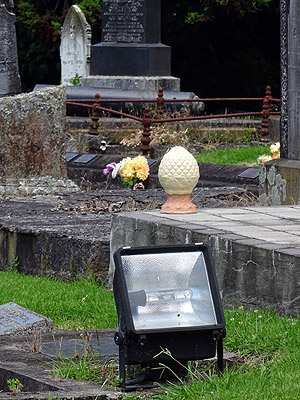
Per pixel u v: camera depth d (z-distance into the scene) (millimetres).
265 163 12305
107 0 25984
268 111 22312
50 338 6910
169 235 8758
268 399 5230
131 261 5738
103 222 11625
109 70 26000
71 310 8594
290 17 12164
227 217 9422
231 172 16734
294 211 10008
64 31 29219
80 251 10188
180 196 9711
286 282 7441
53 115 15273
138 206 13141
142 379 5844
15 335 7297
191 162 9680
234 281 7938
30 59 38219
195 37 37844
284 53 12266
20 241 11039
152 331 5504
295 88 12141
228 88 38188
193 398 5352
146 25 25609
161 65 25844
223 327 5629
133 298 5672
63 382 5668
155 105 23766
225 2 32688
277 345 6492
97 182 18469
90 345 6488
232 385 5539
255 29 38062
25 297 9000
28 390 5738
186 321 5668
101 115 24203
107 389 5523
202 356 5656
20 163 15086
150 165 18125
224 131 22625
